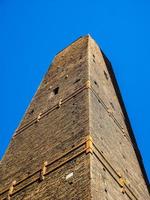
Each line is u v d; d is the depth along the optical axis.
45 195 19.91
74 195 18.20
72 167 20.42
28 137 28.59
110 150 24.55
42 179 21.44
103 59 41.16
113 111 31.97
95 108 27.28
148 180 29.22
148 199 26.44
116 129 29.80
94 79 32.25
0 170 26.47
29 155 25.62
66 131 24.84
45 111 30.73
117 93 38.31
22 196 21.48
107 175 21.03
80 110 26.30
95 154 21.22
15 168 25.22
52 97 32.66
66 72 36.34
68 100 29.45
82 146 21.62
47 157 23.42
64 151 22.48
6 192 22.94
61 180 20.03
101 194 18.52
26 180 22.67
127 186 23.11
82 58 36.78
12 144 29.28
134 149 32.09
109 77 39.03
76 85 31.08
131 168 27.50
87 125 23.58
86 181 18.55
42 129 28.14
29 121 31.11
